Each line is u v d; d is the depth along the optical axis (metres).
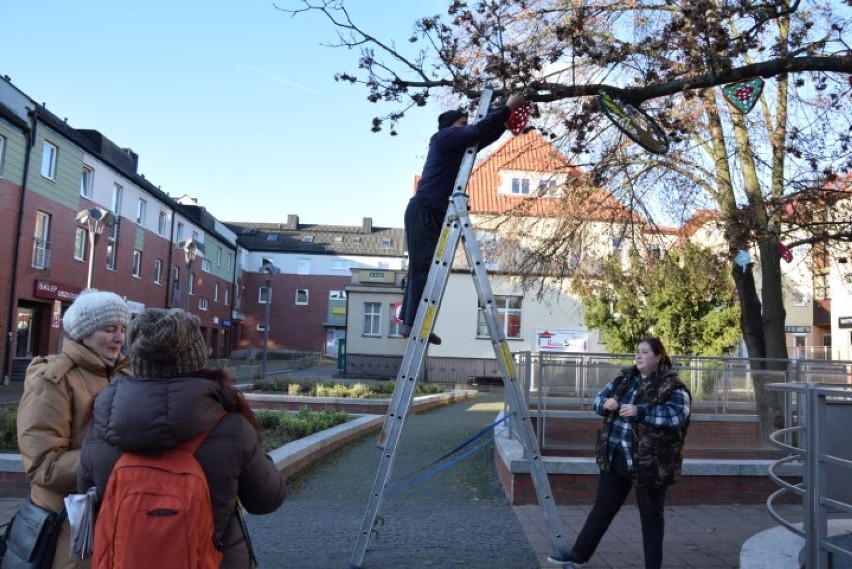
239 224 75.12
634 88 7.41
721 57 7.37
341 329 66.88
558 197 12.59
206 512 2.30
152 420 2.27
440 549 5.78
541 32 9.16
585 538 5.05
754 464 7.61
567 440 8.48
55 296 28.61
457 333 33.38
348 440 11.88
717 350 17.45
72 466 2.86
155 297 41.69
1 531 5.55
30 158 26.56
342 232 73.62
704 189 12.34
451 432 13.61
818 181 9.38
